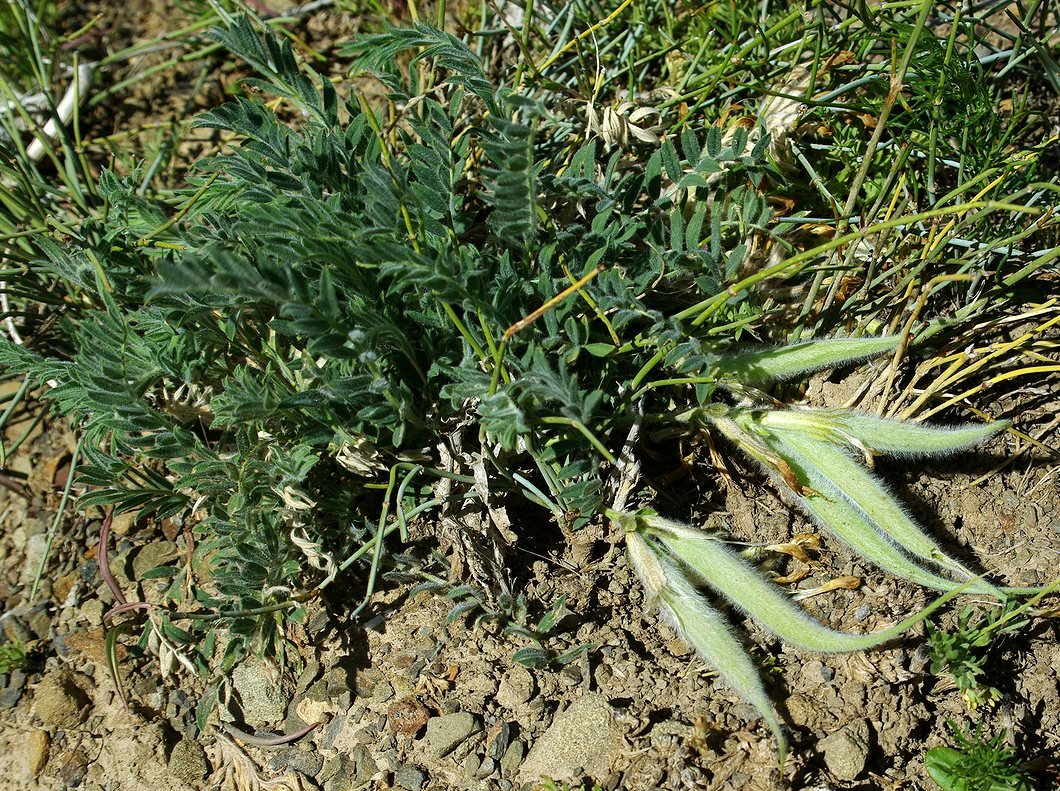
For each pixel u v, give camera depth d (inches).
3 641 8.9
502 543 7.9
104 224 9.5
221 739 7.9
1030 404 8.4
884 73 8.9
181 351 8.0
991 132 8.6
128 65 12.2
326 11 11.9
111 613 8.6
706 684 7.4
